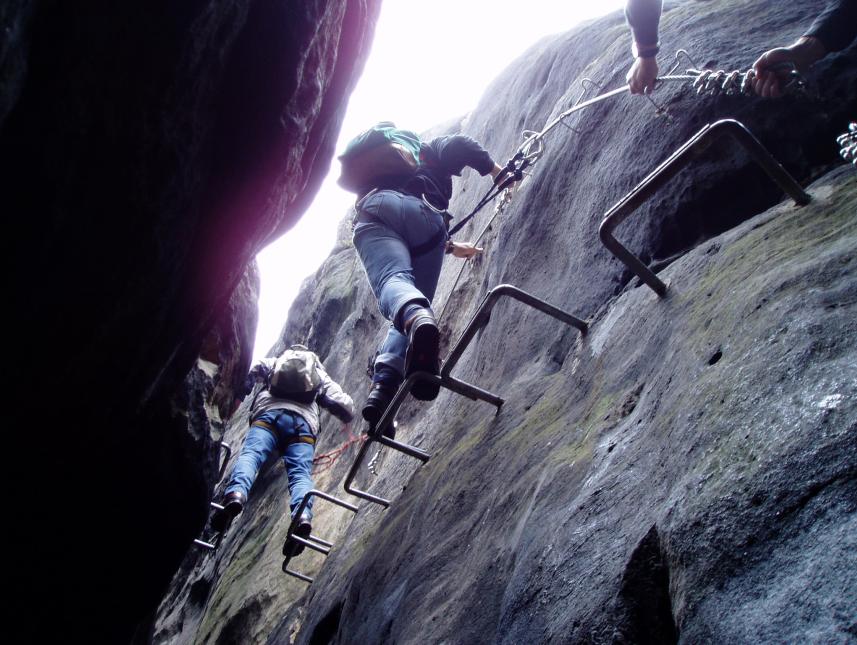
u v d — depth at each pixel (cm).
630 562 170
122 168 285
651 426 212
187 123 301
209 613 813
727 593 141
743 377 179
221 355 543
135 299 337
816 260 197
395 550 380
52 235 285
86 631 516
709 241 286
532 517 238
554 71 664
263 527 912
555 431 288
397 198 372
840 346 161
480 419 406
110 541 487
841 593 121
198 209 345
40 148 262
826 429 145
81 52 252
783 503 142
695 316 236
